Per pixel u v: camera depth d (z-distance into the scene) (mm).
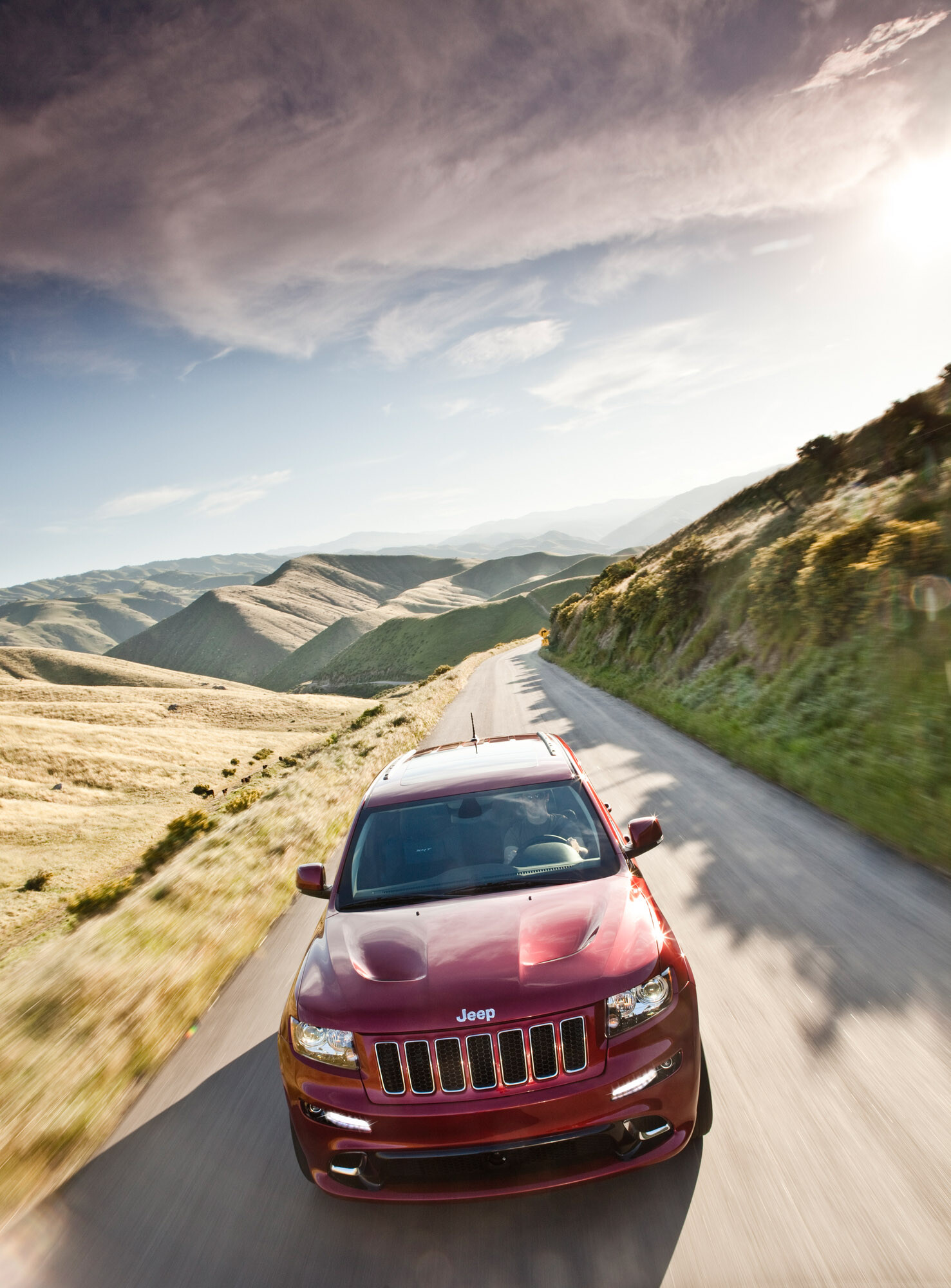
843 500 19641
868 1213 2609
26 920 32844
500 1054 2717
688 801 8812
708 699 14625
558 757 4465
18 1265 2895
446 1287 2551
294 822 9523
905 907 5152
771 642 14023
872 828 6734
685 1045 2859
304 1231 2904
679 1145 2838
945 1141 2916
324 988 3043
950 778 6449
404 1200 2734
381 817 4094
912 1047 3564
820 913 5262
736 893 5836
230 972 5625
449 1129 2670
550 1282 2520
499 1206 2922
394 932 3262
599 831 3805
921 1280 2318
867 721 8742
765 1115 3227
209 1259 2812
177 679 195125
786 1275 2410
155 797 60969
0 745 74875
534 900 3336
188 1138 3582
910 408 21219
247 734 88000
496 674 37219
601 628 33219
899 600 9242
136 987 4801
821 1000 4109
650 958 2969
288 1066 2938
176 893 6750
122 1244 2941
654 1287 2441
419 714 22047
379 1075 2758
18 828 52562
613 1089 2709
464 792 4141
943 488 11141
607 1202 2855
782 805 8109
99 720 95188
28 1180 3359
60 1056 4062
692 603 21828
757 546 20719
